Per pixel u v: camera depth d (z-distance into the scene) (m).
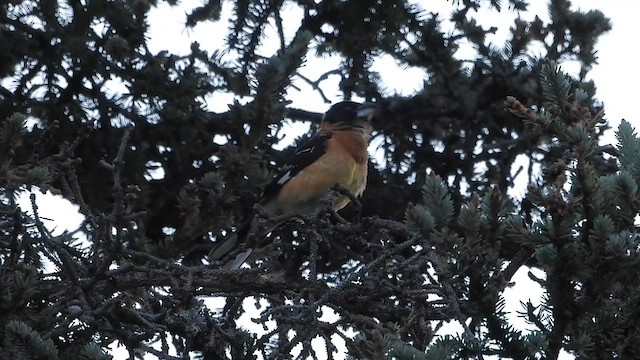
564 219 8.05
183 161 14.00
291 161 13.92
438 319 9.08
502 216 8.52
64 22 13.84
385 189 14.81
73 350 9.45
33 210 9.70
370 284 9.63
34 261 10.61
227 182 12.98
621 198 8.33
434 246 8.50
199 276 10.12
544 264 8.10
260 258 11.62
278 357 8.62
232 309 9.52
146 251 12.10
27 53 13.65
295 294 10.53
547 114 8.82
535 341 7.86
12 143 10.22
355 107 14.41
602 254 7.99
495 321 7.95
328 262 12.94
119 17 13.69
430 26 15.20
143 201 13.52
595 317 7.98
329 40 15.50
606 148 8.84
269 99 13.12
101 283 10.24
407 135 15.41
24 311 9.34
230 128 13.98
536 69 15.01
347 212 14.62
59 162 10.11
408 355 7.59
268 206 13.83
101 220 9.52
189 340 9.23
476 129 15.24
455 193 14.76
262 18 14.62
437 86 15.22
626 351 7.94
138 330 10.33
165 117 13.77
